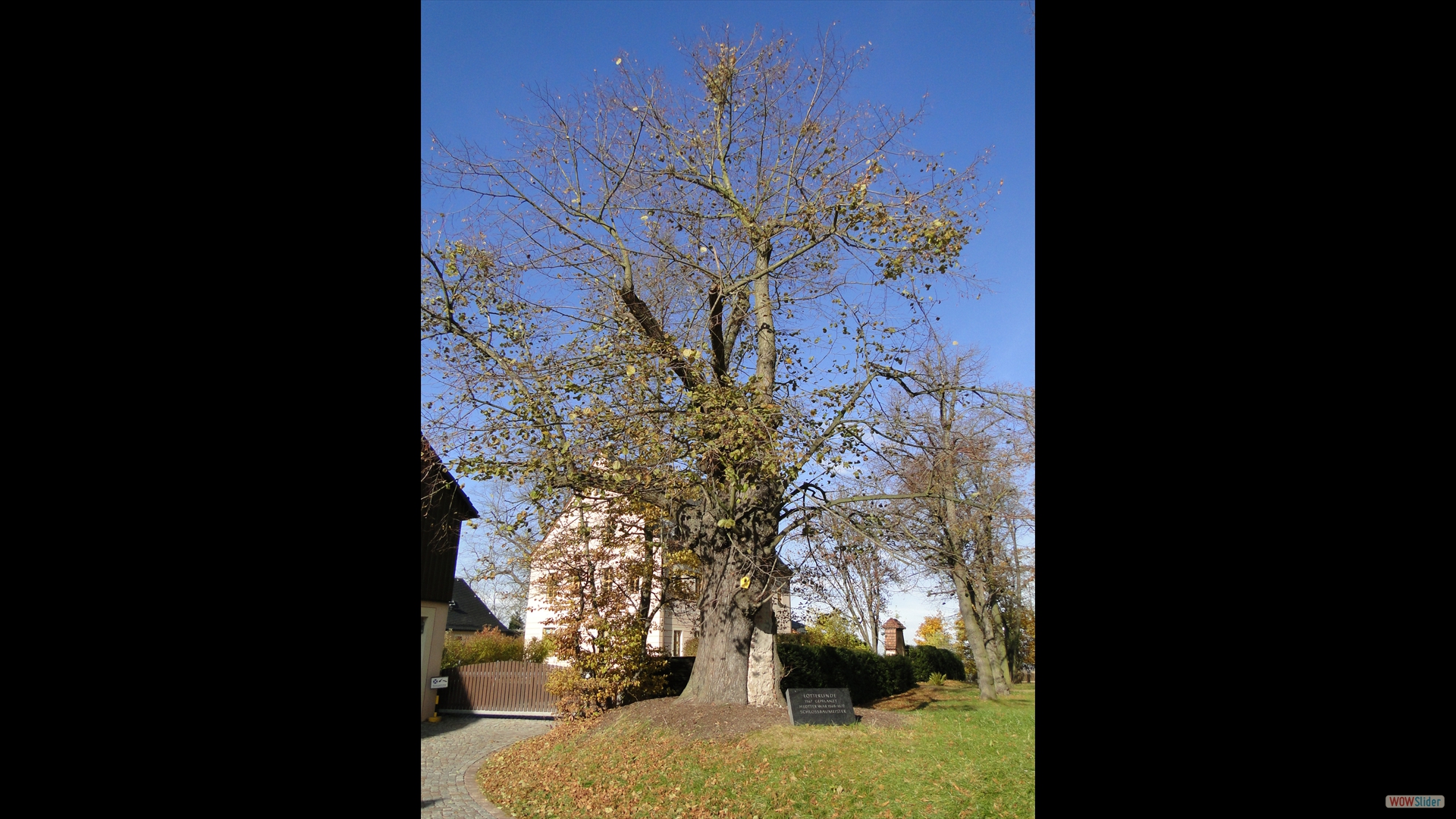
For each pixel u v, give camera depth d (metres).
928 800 7.68
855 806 8.05
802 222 12.34
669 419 11.52
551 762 11.80
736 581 13.38
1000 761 8.20
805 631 25.09
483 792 11.03
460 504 19.48
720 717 12.05
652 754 10.92
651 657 16.83
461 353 11.76
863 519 12.48
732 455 11.01
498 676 20.77
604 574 15.82
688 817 8.71
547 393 11.23
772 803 8.61
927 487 13.29
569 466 11.71
